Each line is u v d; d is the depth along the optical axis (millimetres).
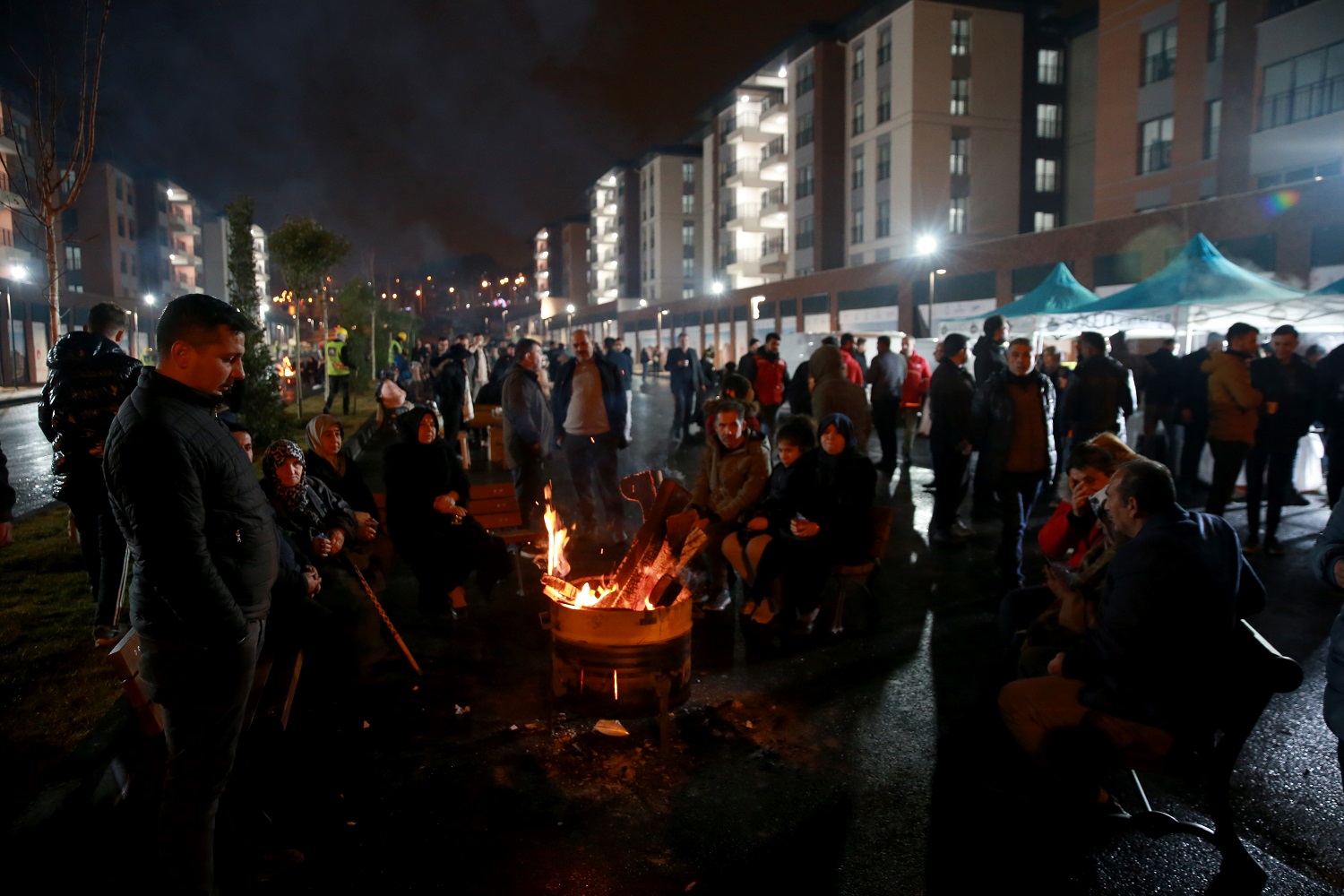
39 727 3809
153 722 3330
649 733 4160
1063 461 9586
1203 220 23453
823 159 45250
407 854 3176
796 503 5398
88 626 5133
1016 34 41188
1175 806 3531
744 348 53812
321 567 4574
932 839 3275
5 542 3822
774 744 4051
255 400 12125
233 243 12062
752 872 3070
